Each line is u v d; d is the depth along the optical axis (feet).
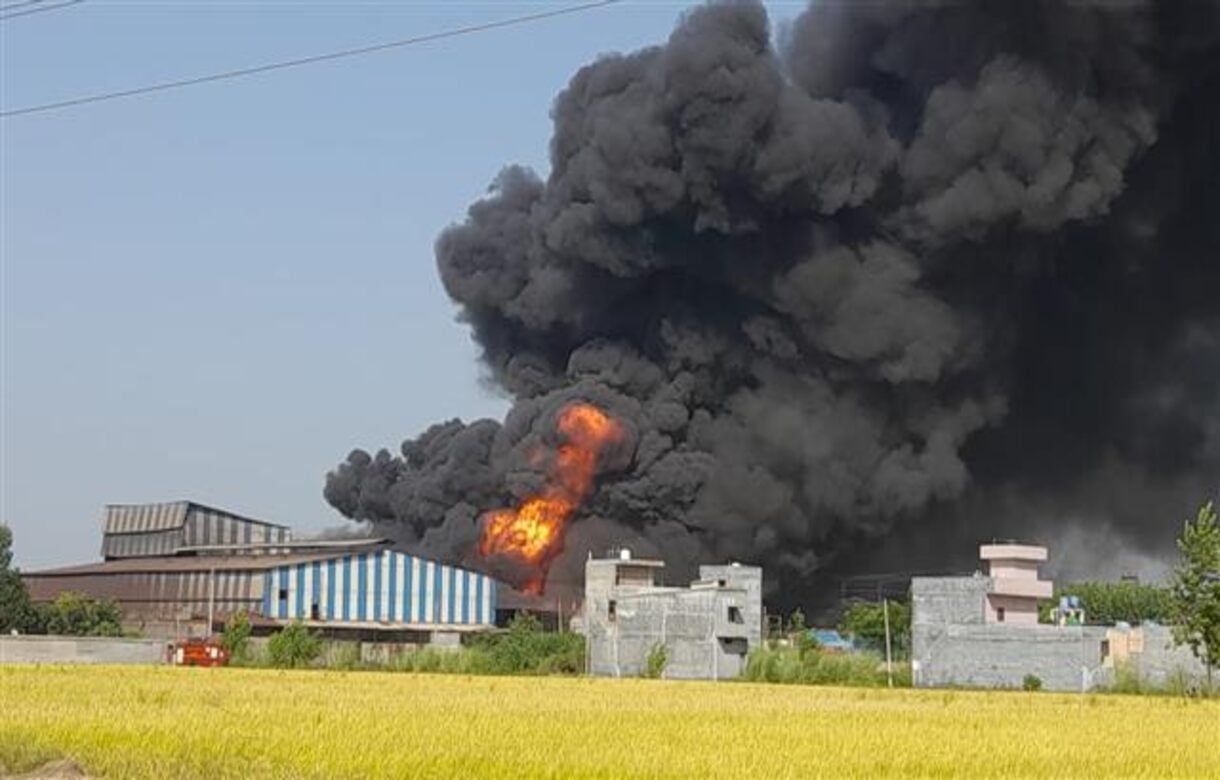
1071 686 279.69
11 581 348.79
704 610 301.84
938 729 141.90
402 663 301.43
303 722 130.00
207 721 129.39
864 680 288.51
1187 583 245.24
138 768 99.55
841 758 112.78
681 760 108.27
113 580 378.12
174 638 331.36
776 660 290.76
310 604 335.88
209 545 412.98
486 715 145.48
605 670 311.06
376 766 101.24
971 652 287.69
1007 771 109.09
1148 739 133.90
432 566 345.72
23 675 213.87
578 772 100.73
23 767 102.99
